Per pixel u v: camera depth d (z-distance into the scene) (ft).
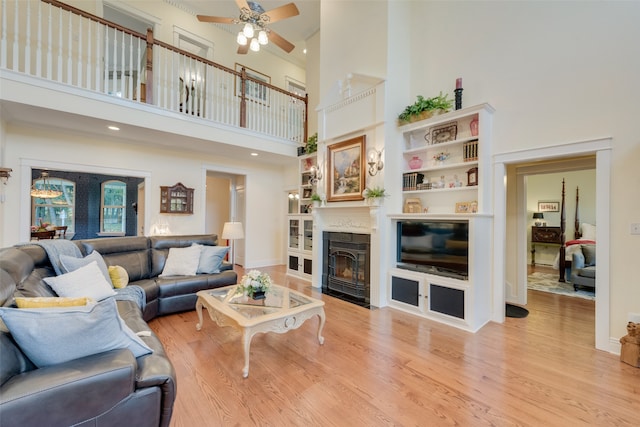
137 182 29.66
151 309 10.60
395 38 13.43
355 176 14.12
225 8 19.67
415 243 12.31
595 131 9.02
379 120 13.06
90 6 15.56
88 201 27.89
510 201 13.73
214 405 5.97
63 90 11.48
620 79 8.66
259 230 22.88
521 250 13.34
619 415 5.76
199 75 19.74
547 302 13.66
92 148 15.25
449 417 5.68
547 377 7.11
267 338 9.30
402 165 13.43
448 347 8.75
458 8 12.44
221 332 9.70
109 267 10.21
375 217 12.75
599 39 9.02
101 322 4.49
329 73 16.15
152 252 12.84
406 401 6.17
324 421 5.56
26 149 13.37
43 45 13.38
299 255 18.83
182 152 18.62
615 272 8.54
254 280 8.91
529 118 10.39
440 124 12.37
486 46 11.56
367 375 7.16
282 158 21.08
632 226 8.33
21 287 6.23
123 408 4.18
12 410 3.35
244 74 17.66
